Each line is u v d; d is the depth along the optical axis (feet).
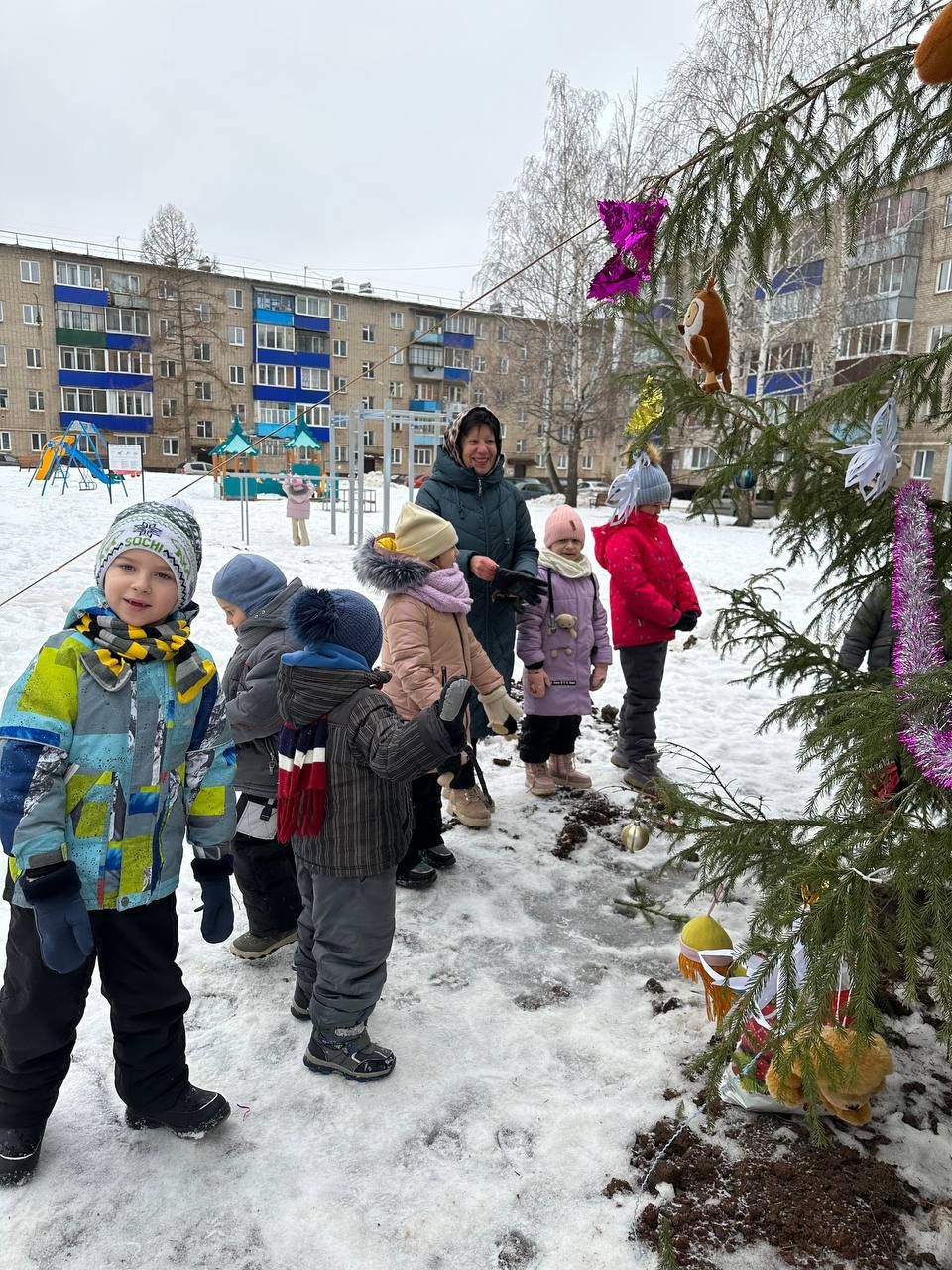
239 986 8.23
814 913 4.87
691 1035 7.57
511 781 13.91
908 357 7.22
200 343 164.14
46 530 43.45
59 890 5.21
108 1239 5.44
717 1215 5.67
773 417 8.14
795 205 7.37
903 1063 7.09
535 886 10.39
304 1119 6.51
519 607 11.81
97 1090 6.77
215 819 6.15
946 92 6.61
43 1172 5.94
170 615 6.10
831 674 8.62
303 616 6.58
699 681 20.81
